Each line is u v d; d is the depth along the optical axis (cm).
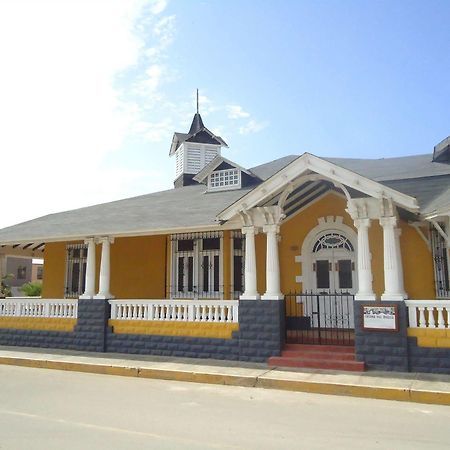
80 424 665
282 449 562
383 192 1040
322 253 1350
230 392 912
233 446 571
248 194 1164
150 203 1773
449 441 599
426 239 1219
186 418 706
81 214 1797
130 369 1101
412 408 784
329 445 579
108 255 1430
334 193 1353
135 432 627
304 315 1337
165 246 1606
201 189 1897
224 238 1478
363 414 740
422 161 1590
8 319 1538
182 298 1519
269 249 1181
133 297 1622
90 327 1395
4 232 1712
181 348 1260
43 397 852
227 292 1448
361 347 1048
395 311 1024
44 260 1808
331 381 927
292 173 1116
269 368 1075
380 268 1255
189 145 2292
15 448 555
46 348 1449
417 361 1005
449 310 995
